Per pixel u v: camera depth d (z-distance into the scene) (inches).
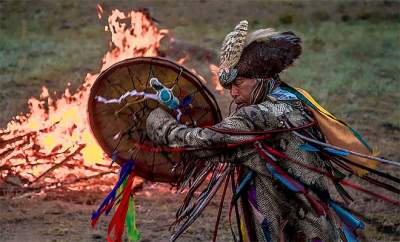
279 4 1745.8
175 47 1133.7
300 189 257.3
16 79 970.1
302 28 1539.1
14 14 1571.1
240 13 1665.8
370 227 443.8
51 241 406.6
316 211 256.5
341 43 1359.5
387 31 1503.4
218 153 265.3
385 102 916.0
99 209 281.9
